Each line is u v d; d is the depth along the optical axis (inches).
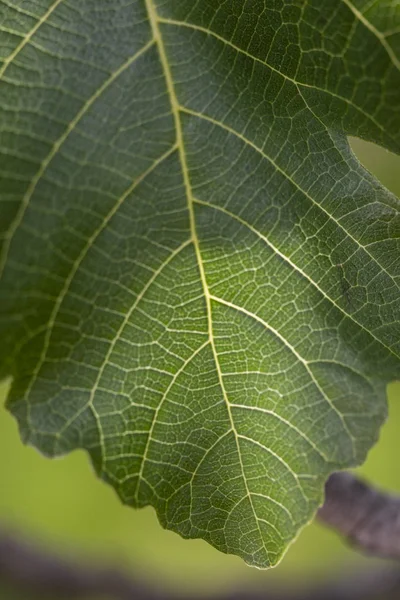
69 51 14.2
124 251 14.3
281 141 14.4
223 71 14.4
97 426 14.5
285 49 14.3
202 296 14.5
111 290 14.3
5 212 14.0
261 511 14.9
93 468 14.5
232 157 14.4
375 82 14.1
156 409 14.6
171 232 14.4
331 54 14.1
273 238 14.6
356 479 18.1
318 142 14.4
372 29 14.0
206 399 14.7
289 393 14.8
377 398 14.8
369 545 18.2
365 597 24.2
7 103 14.1
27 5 14.2
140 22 14.3
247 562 14.9
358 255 14.7
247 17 14.3
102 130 14.2
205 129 14.4
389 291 14.7
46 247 14.1
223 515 14.9
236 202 14.4
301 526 14.9
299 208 14.5
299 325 14.7
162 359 14.5
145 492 14.7
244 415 14.8
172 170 14.3
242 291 14.6
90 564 24.7
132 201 14.3
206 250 14.5
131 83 14.3
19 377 14.2
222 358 14.7
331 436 14.9
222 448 14.8
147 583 25.2
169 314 14.5
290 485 14.9
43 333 14.2
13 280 14.0
